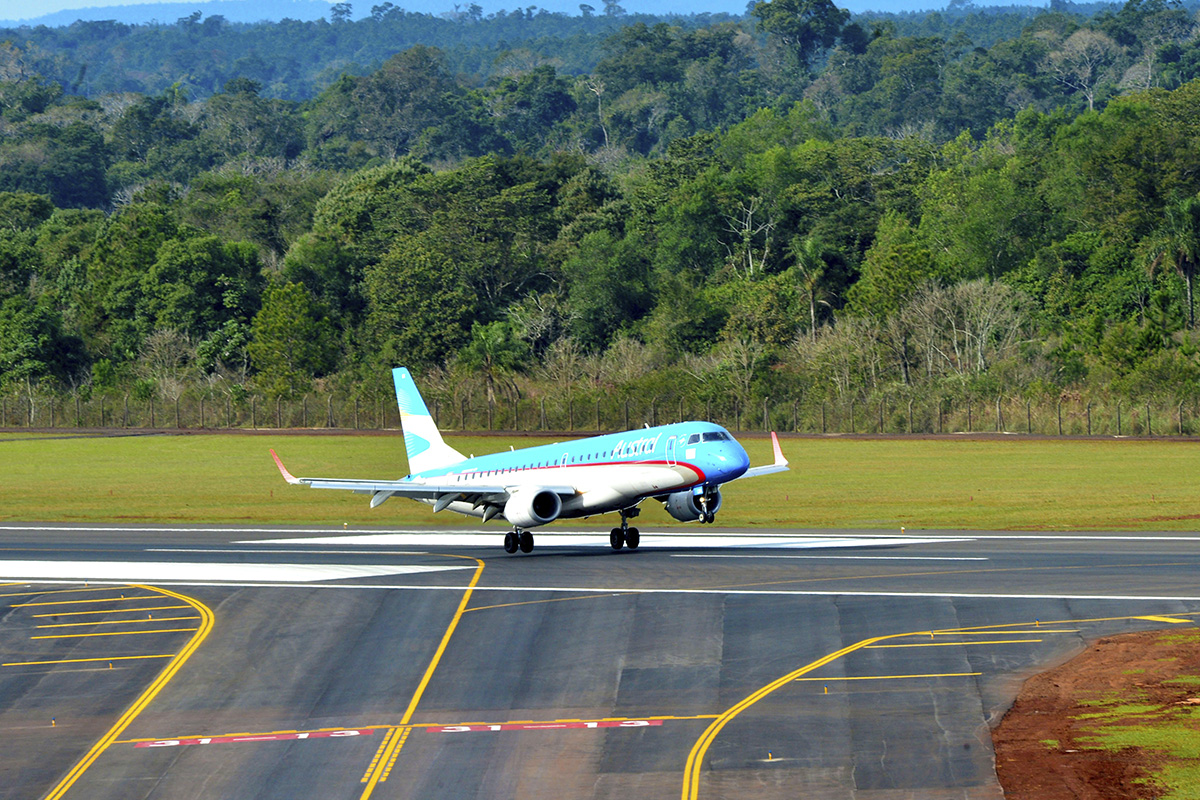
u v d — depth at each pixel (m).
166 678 131.25
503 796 95.88
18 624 156.50
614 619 150.12
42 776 103.94
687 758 102.69
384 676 129.50
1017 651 131.25
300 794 97.81
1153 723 105.25
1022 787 93.62
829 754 102.50
